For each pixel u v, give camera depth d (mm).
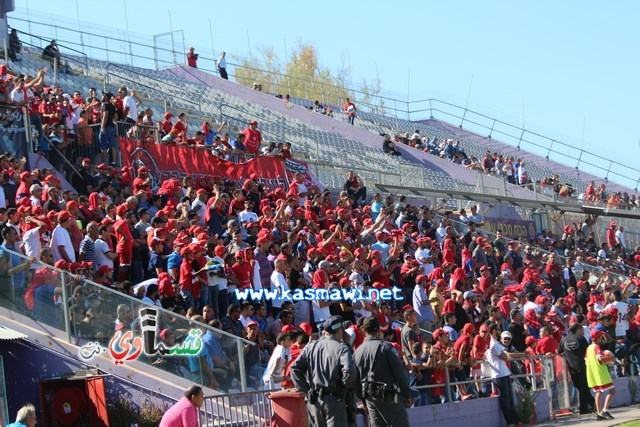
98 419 16469
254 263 21734
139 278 20656
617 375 25438
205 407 15453
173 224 21891
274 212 27000
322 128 48750
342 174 37938
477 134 62125
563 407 22453
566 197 46469
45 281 17641
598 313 27328
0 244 19234
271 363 17109
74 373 17156
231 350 17312
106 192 24172
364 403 14000
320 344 13602
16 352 17391
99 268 18875
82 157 26828
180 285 19594
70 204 20078
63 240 18906
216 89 49469
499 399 20656
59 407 16547
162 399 17125
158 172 28031
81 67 42531
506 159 52344
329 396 13453
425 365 19234
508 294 27656
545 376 22078
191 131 38781
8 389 17281
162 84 45719
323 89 72375
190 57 50719
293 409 15336
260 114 47250
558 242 40969
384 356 13805
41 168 24875
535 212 42688
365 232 29219
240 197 26500
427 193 39125
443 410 19203
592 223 44812
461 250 31234
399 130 58250
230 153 30875
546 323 23812
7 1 38219
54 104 26906
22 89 25531
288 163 32656
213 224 24516
